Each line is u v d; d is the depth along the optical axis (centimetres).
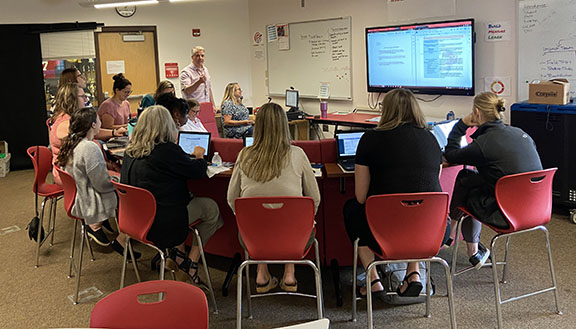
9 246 454
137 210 299
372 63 697
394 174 277
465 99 611
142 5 817
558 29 513
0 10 742
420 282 293
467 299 331
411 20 647
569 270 366
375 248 281
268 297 345
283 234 269
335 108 781
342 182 351
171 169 309
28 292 365
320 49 776
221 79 890
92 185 358
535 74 539
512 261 385
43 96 773
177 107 391
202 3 855
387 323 306
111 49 804
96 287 370
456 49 596
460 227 344
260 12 863
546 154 484
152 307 175
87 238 417
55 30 763
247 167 288
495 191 286
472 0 584
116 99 550
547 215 297
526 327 296
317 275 275
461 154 316
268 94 881
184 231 316
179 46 852
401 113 282
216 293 352
